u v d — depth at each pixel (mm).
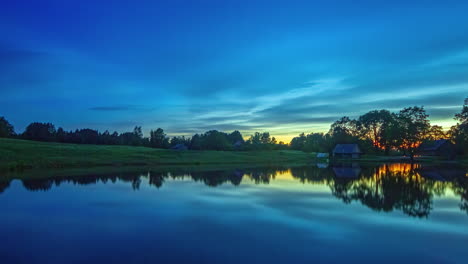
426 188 23266
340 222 12812
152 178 31328
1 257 8969
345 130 117562
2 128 104938
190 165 55656
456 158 76250
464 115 63281
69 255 9117
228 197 19328
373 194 20453
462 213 14469
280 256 8969
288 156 88188
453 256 8961
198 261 8609
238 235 11016
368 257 8891
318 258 8797
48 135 124125
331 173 38594
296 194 20578
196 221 13055
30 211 15141
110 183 26859
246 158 74312
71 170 41344
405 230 11609
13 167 41500
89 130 138500
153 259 8781
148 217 13812
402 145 80375
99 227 12164
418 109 78312
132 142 138500
